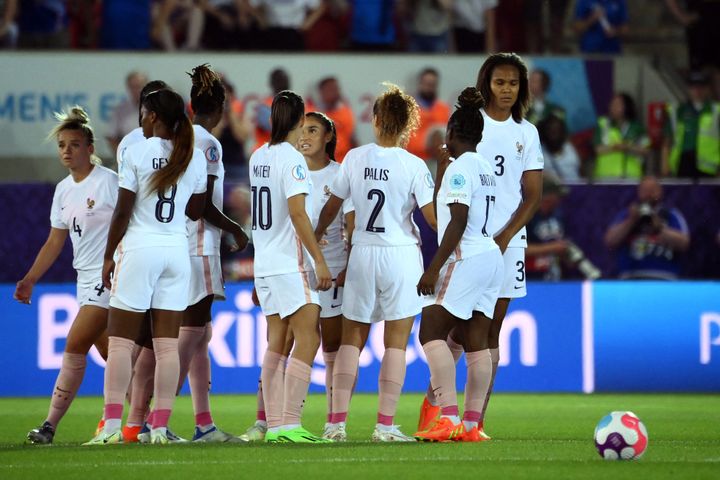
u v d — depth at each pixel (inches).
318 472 767.1
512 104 1048.8
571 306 1752.0
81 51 1940.2
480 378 983.6
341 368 1022.4
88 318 1031.0
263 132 1957.4
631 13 2245.3
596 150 2044.8
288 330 1023.6
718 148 2032.5
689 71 2217.0
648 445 990.4
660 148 2060.8
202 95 1041.5
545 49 2174.0
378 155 1011.9
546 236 1836.9
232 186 1780.3
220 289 1047.0
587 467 797.2
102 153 1939.0
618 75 2091.5
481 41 2124.8
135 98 1935.3
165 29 2060.8
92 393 1692.9
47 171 1935.3
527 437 1100.5
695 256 1872.5
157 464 807.7
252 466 796.0
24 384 1674.5
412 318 1019.9
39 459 843.4
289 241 967.6
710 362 1769.2
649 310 1763.0
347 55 1995.6
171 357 964.6
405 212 1016.9
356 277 1013.2
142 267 946.1
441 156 1012.5
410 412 1417.3
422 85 1987.0
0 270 1765.5
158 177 944.9
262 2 2082.9
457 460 832.3
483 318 979.9
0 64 1923.0
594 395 1705.2
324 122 1095.6
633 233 1859.0
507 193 1054.4
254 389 1699.1
